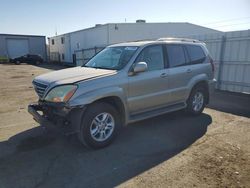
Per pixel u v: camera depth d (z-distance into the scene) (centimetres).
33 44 4638
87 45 3259
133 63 482
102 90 426
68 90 404
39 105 456
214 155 415
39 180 345
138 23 2778
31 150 441
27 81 1470
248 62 955
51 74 484
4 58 3916
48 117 436
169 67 554
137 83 482
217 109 728
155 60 530
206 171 363
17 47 4503
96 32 2972
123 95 460
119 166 384
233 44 1002
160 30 2878
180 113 675
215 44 1075
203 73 638
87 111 420
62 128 403
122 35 2755
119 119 468
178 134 517
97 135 443
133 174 360
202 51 655
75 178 350
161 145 461
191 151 433
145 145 462
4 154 425
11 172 365
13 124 591
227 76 1045
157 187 325
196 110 643
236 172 359
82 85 411
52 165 387
